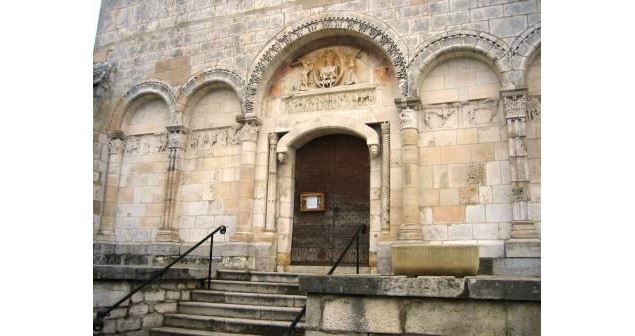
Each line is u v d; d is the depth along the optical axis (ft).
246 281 36.42
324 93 44.27
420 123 40.04
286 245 43.62
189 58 49.39
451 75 40.09
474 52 39.01
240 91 46.24
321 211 43.86
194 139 48.62
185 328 30.22
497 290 18.47
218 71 47.62
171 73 49.93
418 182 39.09
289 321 29.01
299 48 45.85
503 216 36.45
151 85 50.39
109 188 49.85
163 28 51.52
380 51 42.80
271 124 45.62
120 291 28.73
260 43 46.47
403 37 41.04
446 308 19.24
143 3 53.26
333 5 44.39
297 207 44.83
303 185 45.14
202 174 47.44
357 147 44.06
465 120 38.96
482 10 39.22
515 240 34.60
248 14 47.75
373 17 42.50
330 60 45.11
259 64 45.88
